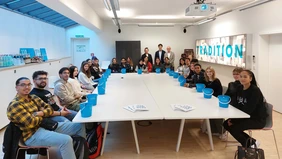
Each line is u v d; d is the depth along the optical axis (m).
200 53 9.37
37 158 2.75
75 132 2.65
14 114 2.20
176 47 10.12
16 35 5.47
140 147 3.17
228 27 7.13
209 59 8.40
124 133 3.71
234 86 3.27
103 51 9.94
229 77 7.11
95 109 2.71
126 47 9.64
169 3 5.79
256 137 3.52
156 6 6.16
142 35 9.96
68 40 9.84
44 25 7.37
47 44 7.63
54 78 5.39
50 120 2.59
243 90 2.91
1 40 4.81
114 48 9.94
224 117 2.46
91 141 2.83
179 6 6.18
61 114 2.81
